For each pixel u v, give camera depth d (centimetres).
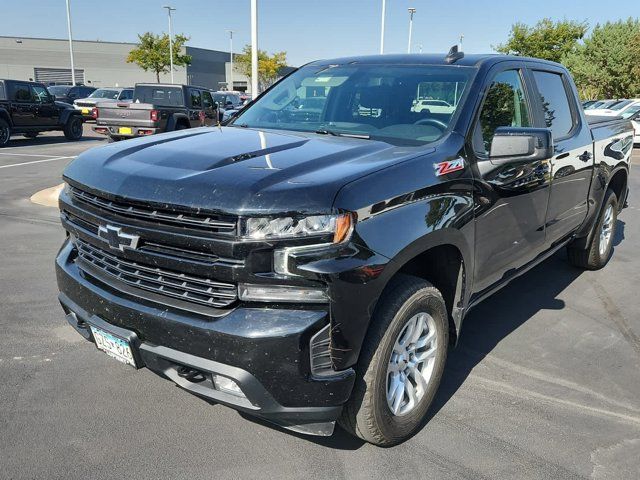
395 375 283
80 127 2061
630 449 299
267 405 239
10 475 264
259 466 277
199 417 316
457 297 320
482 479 272
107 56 6806
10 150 1627
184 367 255
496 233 345
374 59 418
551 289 543
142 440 294
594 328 455
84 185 281
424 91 361
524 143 300
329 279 231
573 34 4012
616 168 561
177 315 247
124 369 366
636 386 366
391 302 267
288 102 411
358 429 274
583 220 520
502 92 375
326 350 240
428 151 298
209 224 235
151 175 259
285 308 235
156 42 4941
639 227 817
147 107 1478
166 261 249
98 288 278
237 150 290
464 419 322
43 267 559
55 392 337
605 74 3784
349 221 237
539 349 415
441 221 282
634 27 3747
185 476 268
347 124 366
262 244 229
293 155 280
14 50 6444
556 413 331
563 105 468
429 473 275
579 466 284
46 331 417
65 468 271
